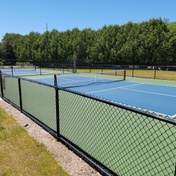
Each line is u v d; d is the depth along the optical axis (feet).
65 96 22.97
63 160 9.42
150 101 25.12
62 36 140.67
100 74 69.67
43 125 13.70
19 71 79.41
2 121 15.01
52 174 8.27
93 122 14.35
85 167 8.84
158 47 111.75
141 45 115.65
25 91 27.55
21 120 15.43
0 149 10.37
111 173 8.28
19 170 8.51
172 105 22.91
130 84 42.39
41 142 11.38
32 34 162.61
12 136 12.16
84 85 39.06
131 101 25.13
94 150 10.37
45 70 89.10
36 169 8.62
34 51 141.69
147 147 10.41
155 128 12.10
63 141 11.19
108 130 12.89
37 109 18.53
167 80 51.29
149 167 8.61
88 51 131.03
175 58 109.50
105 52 124.77
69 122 14.56
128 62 120.37
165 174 8.00
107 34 125.59
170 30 113.50
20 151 10.20
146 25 117.80
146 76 62.44
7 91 27.04
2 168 8.63
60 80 48.80
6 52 152.05
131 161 9.21
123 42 122.83
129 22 128.16
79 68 101.30
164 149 10.00
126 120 13.87
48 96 24.59
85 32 138.00
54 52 135.54
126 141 11.25
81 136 12.09
